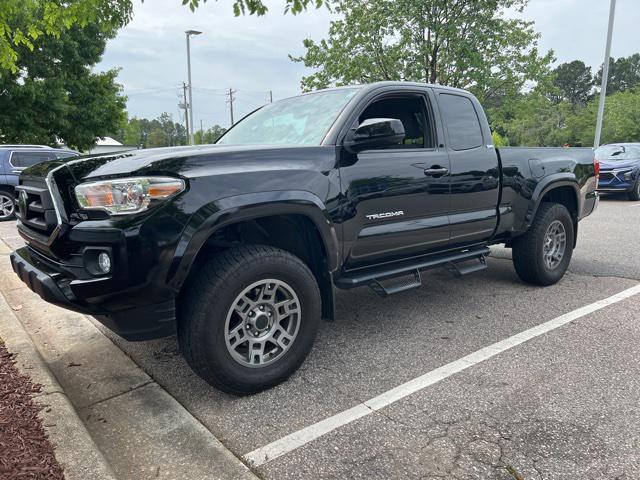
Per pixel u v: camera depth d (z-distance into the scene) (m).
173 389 3.11
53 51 19.91
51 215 2.78
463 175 4.09
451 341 3.76
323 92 3.98
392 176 3.56
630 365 3.27
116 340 3.89
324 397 2.95
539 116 55.47
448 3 15.53
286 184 2.94
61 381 3.24
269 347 3.11
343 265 3.48
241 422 2.70
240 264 2.78
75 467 2.20
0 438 2.36
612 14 18.17
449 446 2.43
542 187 4.78
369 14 16.52
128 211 2.52
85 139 22.02
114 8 3.28
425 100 4.01
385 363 3.40
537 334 3.85
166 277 2.55
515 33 17.03
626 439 2.45
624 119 42.19
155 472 2.28
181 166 2.65
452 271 4.21
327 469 2.28
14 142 19.70
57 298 2.61
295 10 3.03
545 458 2.32
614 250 6.94
